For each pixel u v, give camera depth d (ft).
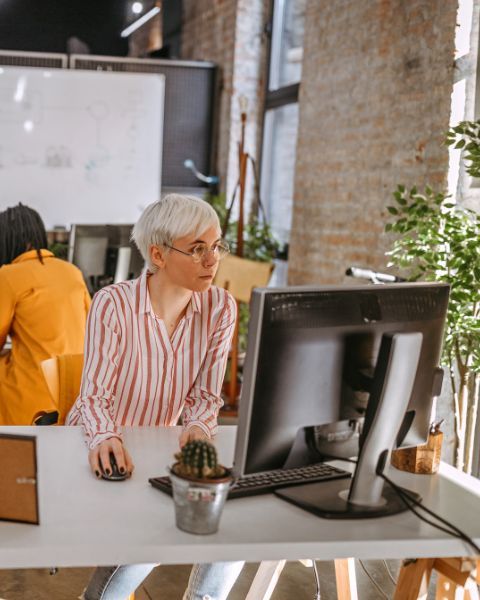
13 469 5.98
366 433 6.57
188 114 25.76
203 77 25.72
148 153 24.98
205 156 25.98
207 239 7.80
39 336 11.50
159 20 33.37
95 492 6.70
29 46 35.50
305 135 19.67
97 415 7.59
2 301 11.36
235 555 5.81
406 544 6.13
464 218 11.91
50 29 35.68
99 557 5.65
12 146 24.40
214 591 7.52
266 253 21.70
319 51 18.93
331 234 18.44
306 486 7.07
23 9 35.22
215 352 8.44
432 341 7.12
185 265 7.79
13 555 5.54
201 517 5.91
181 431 8.39
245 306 21.04
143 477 7.09
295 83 22.48
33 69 24.25
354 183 17.44
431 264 11.44
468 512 6.79
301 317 6.23
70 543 5.67
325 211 18.74
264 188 25.00
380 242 16.47
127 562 5.68
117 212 25.08
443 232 11.74
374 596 10.90
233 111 24.81
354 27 17.37
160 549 5.70
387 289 6.72
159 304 8.20
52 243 24.63
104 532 5.90
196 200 7.88
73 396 9.30
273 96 24.13
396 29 15.84
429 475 7.71
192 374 8.39
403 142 15.62
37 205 24.71
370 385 6.70
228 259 18.78
